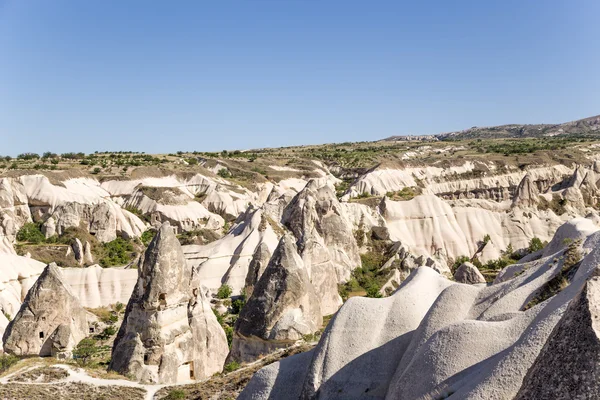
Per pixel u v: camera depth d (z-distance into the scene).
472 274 53.69
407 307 24.81
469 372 18.27
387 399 20.88
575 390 11.70
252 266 55.38
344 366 23.42
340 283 72.69
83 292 66.31
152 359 35.72
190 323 39.50
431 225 92.25
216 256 74.62
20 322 40.97
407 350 22.48
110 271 68.44
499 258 85.81
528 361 15.75
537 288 21.86
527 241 91.31
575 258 22.48
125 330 37.09
